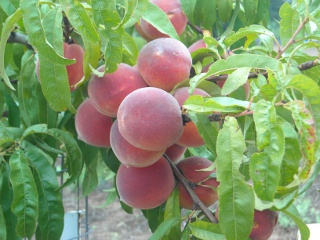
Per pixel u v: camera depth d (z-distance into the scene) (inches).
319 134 10.7
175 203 15.1
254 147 15.4
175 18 19.3
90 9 14.3
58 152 18.2
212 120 11.8
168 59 14.3
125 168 15.1
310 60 15.7
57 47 13.5
